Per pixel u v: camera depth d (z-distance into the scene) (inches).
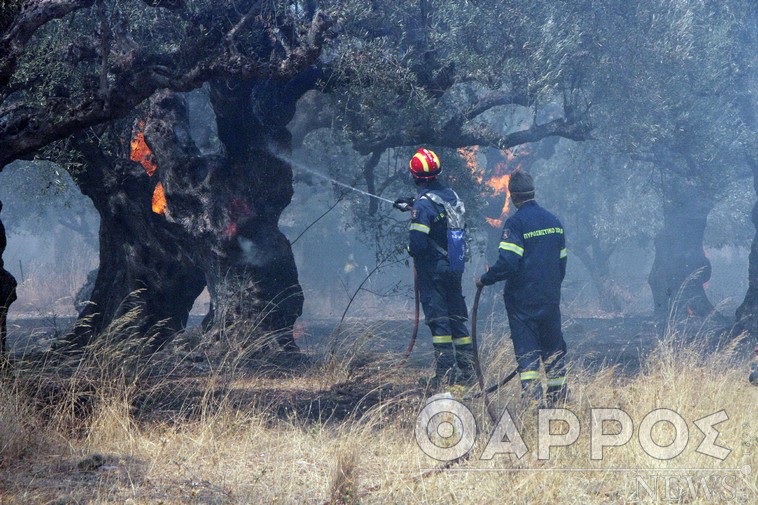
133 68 650.2
